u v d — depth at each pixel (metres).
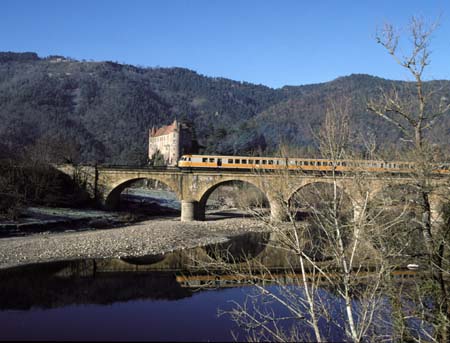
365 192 12.81
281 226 14.25
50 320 21.17
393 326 14.05
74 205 68.75
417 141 12.97
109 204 71.31
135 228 57.31
